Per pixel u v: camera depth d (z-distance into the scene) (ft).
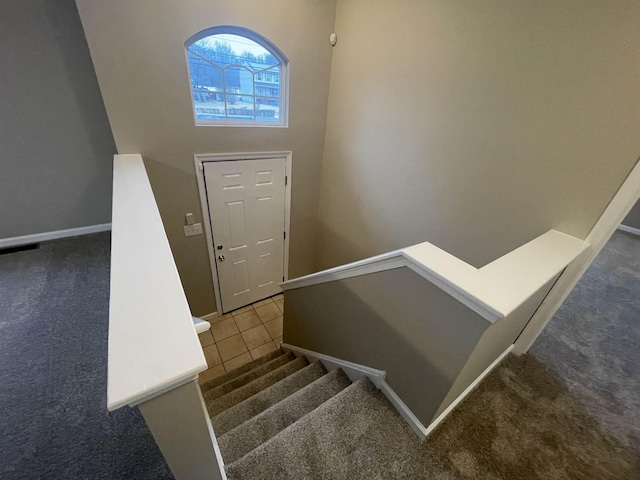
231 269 10.65
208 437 2.36
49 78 7.09
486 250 6.07
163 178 7.84
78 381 4.69
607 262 9.96
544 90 4.51
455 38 5.59
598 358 5.81
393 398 4.58
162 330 2.09
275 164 9.68
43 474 3.57
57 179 8.18
